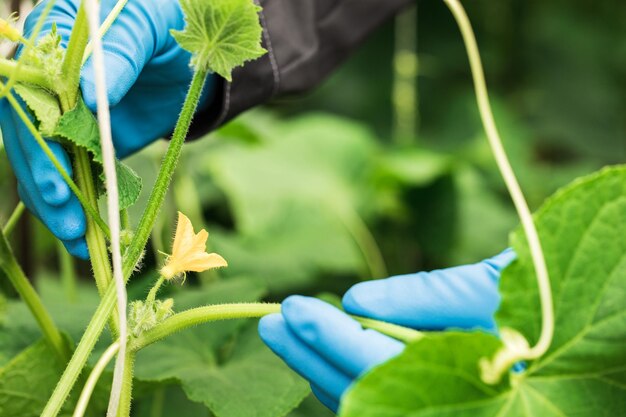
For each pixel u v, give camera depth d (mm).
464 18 789
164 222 1159
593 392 672
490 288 746
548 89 2785
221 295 983
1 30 709
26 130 748
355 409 625
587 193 678
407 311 748
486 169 2193
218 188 1744
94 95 749
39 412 856
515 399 664
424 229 1761
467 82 2699
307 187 1675
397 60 2074
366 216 1751
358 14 1091
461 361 642
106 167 676
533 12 2801
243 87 960
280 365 884
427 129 2592
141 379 846
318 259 1462
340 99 2508
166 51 896
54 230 762
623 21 2883
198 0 711
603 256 680
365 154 1825
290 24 1012
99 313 714
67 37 787
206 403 842
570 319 677
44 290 1165
